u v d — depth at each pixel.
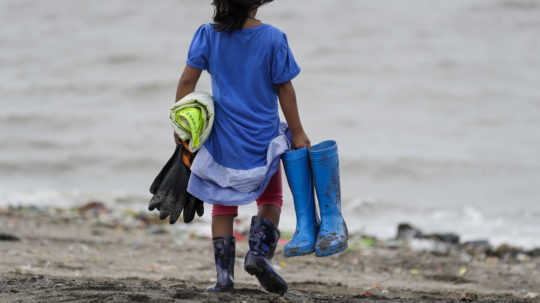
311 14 120.12
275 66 11.98
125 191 52.84
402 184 54.25
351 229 40.16
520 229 40.53
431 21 113.06
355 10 121.12
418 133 68.31
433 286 22.52
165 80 90.50
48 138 69.25
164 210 12.20
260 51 11.95
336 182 12.27
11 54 108.88
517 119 71.81
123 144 67.06
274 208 12.68
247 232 34.97
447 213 45.44
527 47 100.06
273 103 12.30
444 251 32.09
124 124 74.62
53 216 38.00
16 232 30.80
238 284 17.05
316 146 12.51
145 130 72.38
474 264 28.58
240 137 12.03
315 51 101.50
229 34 12.01
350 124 71.75
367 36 108.19
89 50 108.94
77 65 101.12
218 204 11.99
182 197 12.30
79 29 123.94
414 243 33.78
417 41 104.75
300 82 86.81
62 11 136.62
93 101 84.44
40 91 88.69
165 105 83.44
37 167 60.34
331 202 12.23
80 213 40.50
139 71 97.38
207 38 12.20
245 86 12.02
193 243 31.67
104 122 75.31
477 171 56.72
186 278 20.80
